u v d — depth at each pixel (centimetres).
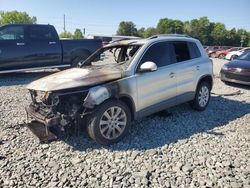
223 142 437
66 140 434
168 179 328
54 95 391
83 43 1059
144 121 532
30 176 335
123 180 326
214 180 326
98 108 403
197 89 588
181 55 550
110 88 411
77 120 403
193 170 348
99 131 406
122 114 431
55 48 999
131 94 440
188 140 443
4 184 318
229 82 945
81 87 400
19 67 949
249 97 764
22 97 719
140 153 393
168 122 530
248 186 313
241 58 1016
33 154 391
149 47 482
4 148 410
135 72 450
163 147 414
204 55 607
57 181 325
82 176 335
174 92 522
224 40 10219
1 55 907
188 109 619
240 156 388
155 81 477
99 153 395
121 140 439
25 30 948
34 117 426
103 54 562
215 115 583
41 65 987
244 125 520
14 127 493
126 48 514
